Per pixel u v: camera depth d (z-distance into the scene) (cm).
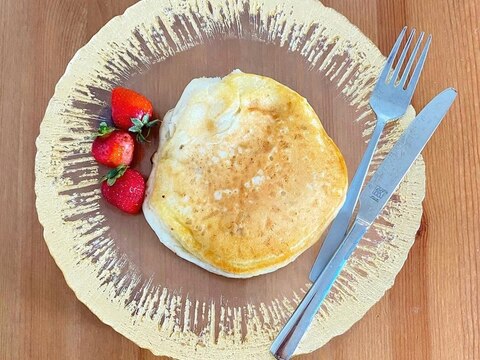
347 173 30
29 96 31
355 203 30
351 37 31
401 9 33
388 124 31
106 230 29
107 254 29
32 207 30
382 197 30
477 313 31
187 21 31
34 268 30
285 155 28
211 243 28
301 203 28
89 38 32
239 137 29
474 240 32
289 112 29
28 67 31
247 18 31
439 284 31
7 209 30
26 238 30
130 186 28
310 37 31
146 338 28
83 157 30
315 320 29
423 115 30
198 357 28
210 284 29
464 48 33
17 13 32
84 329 30
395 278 31
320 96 31
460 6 33
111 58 30
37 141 29
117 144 29
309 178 28
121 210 29
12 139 31
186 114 29
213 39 31
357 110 31
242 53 31
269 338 29
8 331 30
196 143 28
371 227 30
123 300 29
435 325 31
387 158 30
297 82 31
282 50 31
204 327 29
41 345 30
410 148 30
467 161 32
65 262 29
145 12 31
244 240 28
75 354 30
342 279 30
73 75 30
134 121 29
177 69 31
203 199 28
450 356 31
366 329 31
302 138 29
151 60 31
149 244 29
